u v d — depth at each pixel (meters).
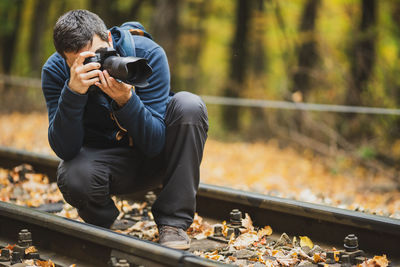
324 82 11.76
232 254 3.28
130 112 2.95
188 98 3.21
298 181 8.85
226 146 14.33
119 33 3.14
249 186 7.64
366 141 9.82
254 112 17.70
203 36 23.67
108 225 3.39
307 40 14.98
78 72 2.81
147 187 3.55
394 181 8.66
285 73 15.93
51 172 5.57
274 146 13.79
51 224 3.21
